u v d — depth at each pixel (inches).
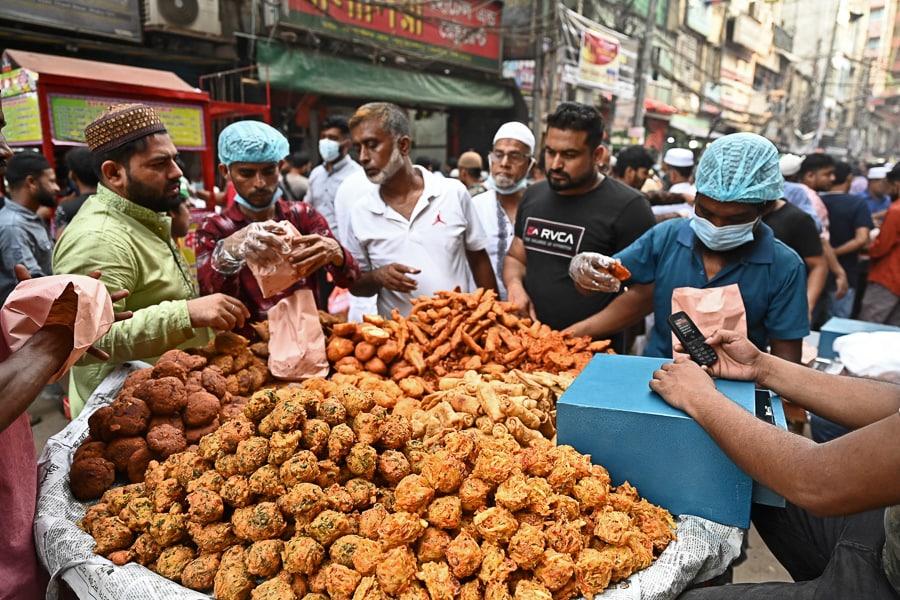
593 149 99.9
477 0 418.9
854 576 43.8
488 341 82.5
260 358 77.0
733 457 45.5
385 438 53.1
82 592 47.3
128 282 73.7
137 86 172.2
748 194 66.0
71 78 158.7
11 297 44.0
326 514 45.7
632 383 60.1
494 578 42.9
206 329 86.5
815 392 54.4
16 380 40.9
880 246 190.4
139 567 46.9
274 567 44.8
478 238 116.6
